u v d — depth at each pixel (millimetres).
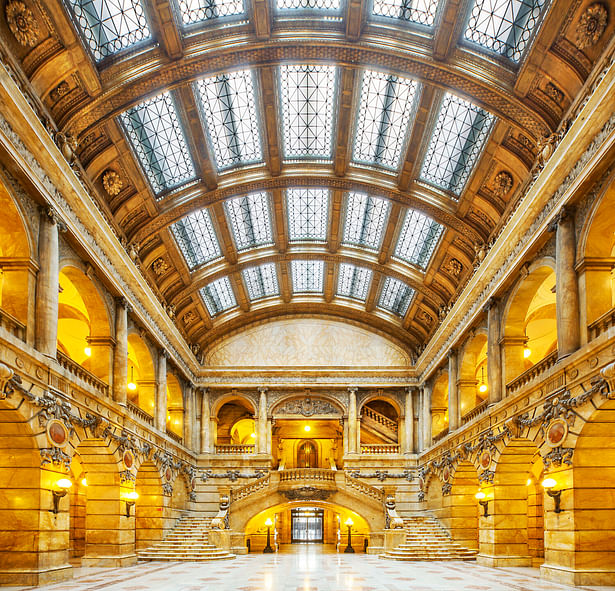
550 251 15820
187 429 30609
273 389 32875
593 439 13242
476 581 14945
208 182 21031
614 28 12305
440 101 17656
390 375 32531
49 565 13625
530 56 14070
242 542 27750
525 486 19266
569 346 13773
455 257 23547
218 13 15508
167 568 19422
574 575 13141
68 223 15203
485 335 22469
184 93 17453
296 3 15711
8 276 13391
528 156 16797
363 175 21469
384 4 15477
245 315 32812
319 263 29938
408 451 31641
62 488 14125
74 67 14133
